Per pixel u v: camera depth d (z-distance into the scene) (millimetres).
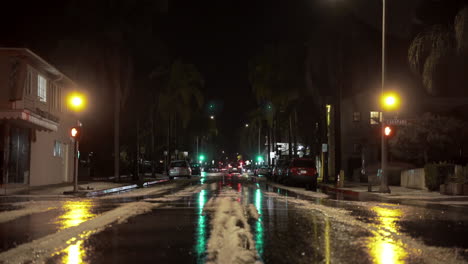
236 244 10609
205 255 9531
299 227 13250
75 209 18031
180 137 82438
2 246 10445
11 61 28828
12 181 30328
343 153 50500
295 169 38406
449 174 27781
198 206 19125
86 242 10922
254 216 15758
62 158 38844
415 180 32312
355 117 49594
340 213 16766
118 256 9469
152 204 20062
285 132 71500
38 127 31500
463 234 12242
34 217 15492
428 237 11750
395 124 27531
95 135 51875
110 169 54469
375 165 46375
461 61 26328
